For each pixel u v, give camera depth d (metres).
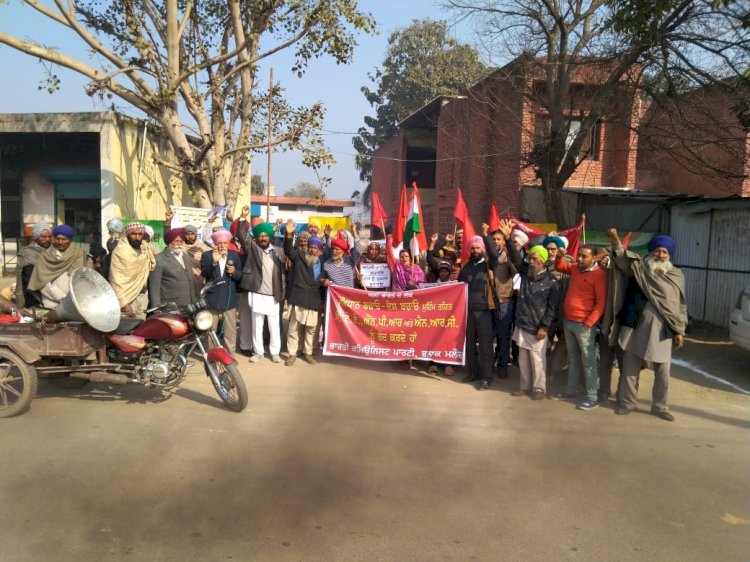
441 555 3.48
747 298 7.86
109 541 3.56
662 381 6.15
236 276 8.07
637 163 19.30
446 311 7.55
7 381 5.79
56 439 5.21
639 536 3.75
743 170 13.76
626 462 4.93
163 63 14.16
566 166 14.83
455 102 24.45
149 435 5.33
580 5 14.07
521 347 6.76
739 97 12.19
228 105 16.62
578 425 5.88
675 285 6.02
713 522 3.95
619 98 13.96
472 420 5.96
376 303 7.89
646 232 13.34
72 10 12.99
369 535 3.69
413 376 7.70
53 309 5.75
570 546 3.62
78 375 6.03
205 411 6.05
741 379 7.85
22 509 3.94
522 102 16.77
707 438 5.55
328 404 6.38
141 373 5.96
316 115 14.76
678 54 12.21
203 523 3.79
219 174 14.98
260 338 8.29
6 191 19.02
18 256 7.72
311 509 4.01
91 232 19.09
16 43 12.25
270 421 5.78
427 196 32.50
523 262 6.94
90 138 17.52
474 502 4.16
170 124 14.38
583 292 6.42
